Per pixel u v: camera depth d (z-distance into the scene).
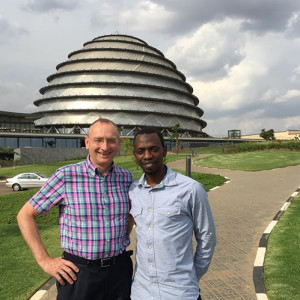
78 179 3.60
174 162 43.56
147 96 79.50
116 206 3.63
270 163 36.72
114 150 3.63
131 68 80.81
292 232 9.57
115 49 82.69
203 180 23.25
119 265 3.68
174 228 3.26
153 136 3.38
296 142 56.41
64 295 3.53
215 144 92.31
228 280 6.55
